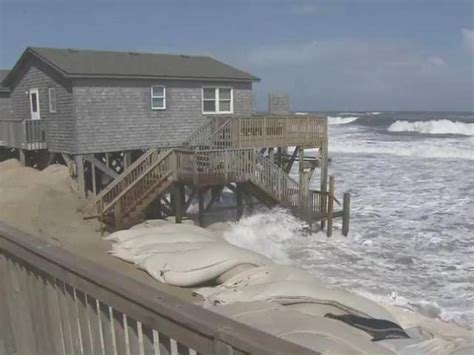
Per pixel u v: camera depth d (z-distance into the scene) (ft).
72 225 49.90
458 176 98.02
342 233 59.62
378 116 320.70
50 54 67.10
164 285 33.01
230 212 64.54
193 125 71.92
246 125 63.26
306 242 56.80
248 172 56.95
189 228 45.73
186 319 6.40
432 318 31.96
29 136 68.18
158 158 54.80
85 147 63.00
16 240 10.51
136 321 7.63
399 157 130.62
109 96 64.18
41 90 69.10
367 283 43.55
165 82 68.54
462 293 40.83
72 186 62.59
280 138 66.08
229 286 28.86
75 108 61.87
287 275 28.50
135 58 73.46
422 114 374.63
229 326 6.05
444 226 62.49
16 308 11.51
